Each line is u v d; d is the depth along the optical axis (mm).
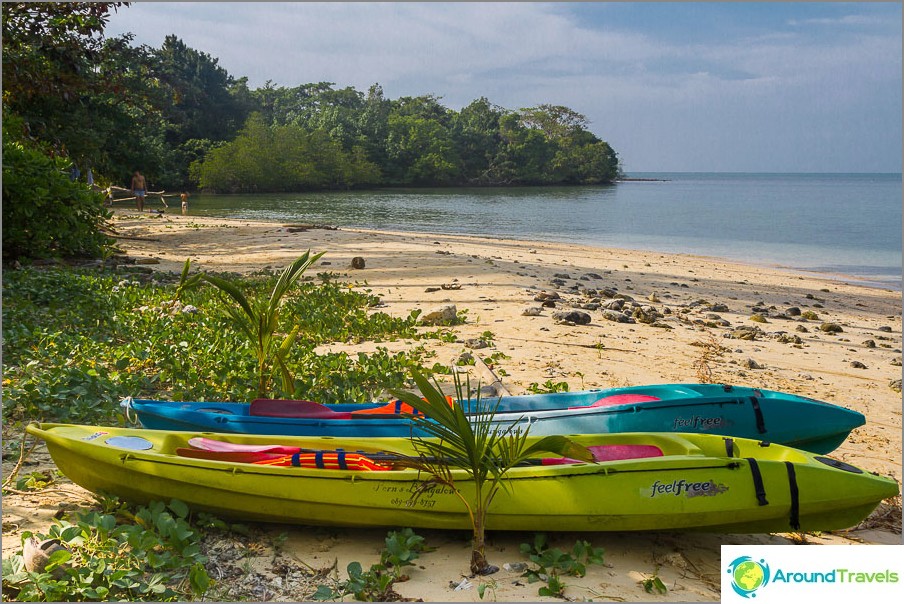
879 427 7445
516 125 125625
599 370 8961
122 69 33094
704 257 25969
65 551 3953
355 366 8367
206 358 8125
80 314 10109
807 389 8719
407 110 130750
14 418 6324
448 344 10094
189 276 15484
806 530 4578
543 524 4492
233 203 55719
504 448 4461
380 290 14516
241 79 108875
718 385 6195
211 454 4875
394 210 50156
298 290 13461
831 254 27500
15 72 19281
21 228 14922
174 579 4031
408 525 4562
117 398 6625
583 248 27391
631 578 4285
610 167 134625
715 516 4465
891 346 12016
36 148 19141
